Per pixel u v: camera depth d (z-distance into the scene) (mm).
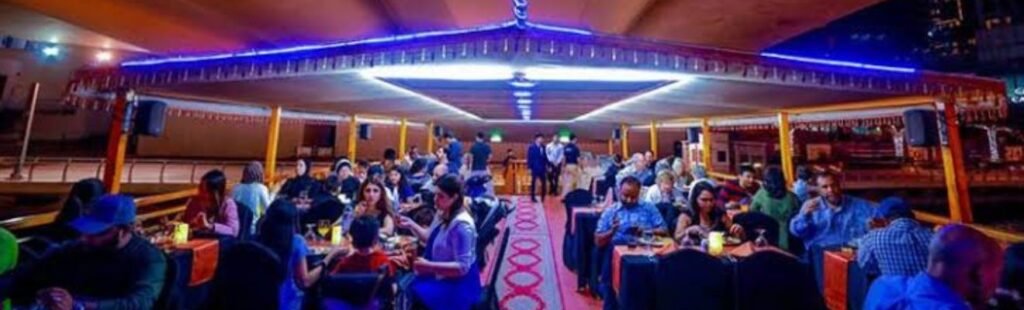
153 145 20984
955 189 4652
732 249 3834
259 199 5488
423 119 13648
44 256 2352
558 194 12664
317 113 9391
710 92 5363
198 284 3738
